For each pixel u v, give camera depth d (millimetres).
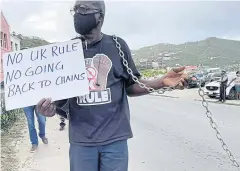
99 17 3041
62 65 3094
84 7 2980
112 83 3094
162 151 8133
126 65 3148
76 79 3078
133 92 3311
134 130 11070
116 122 3086
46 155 7797
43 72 3105
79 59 3090
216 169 6695
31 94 3086
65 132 10859
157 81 3227
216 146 8570
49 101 3025
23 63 3117
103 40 3127
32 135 8266
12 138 9961
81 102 3072
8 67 3119
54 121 13602
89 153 3066
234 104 20062
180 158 7500
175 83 3178
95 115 3045
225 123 12398
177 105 20188
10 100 3088
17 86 3098
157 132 10625
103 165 3100
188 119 13594
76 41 3104
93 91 3059
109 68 3086
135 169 6711
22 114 15938
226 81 21688
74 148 3115
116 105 3098
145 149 8336
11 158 7527
